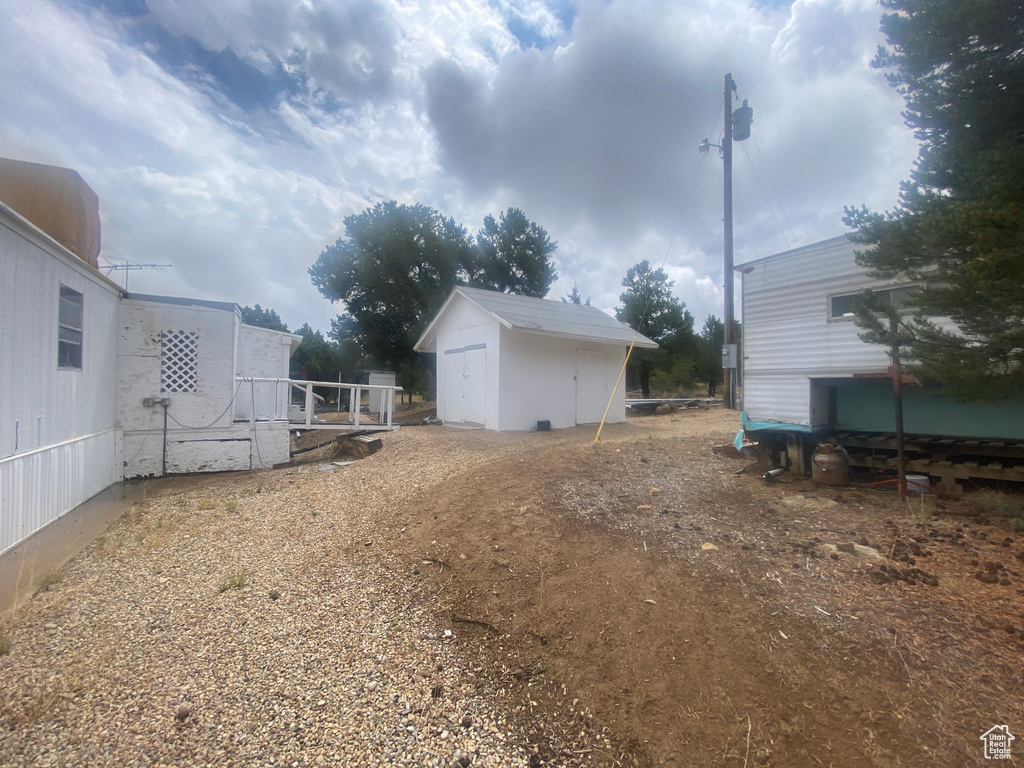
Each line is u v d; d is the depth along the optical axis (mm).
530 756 2410
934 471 5398
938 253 3916
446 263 24609
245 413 13297
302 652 3137
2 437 4898
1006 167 3562
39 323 5660
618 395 14000
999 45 3916
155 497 7168
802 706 2449
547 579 3842
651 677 2803
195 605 3723
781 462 6758
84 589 3979
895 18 4379
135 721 2484
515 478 6391
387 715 2617
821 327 6543
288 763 2266
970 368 3906
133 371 8711
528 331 10984
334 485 7422
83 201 9016
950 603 3014
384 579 4184
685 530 4457
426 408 23141
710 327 32000
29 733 2383
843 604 3109
